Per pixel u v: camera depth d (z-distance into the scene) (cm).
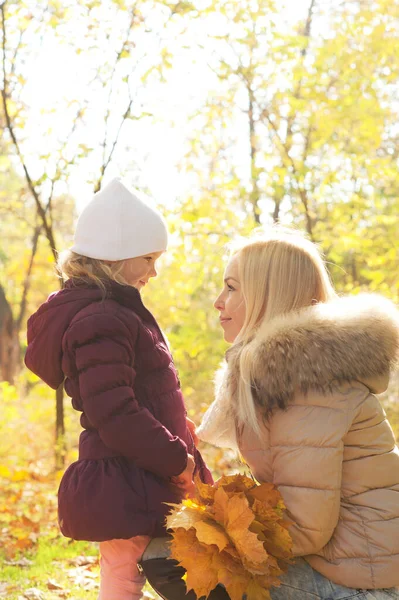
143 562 248
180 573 243
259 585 221
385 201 802
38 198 672
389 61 758
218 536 218
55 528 549
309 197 768
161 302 839
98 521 242
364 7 762
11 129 656
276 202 789
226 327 276
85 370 243
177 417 260
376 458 232
